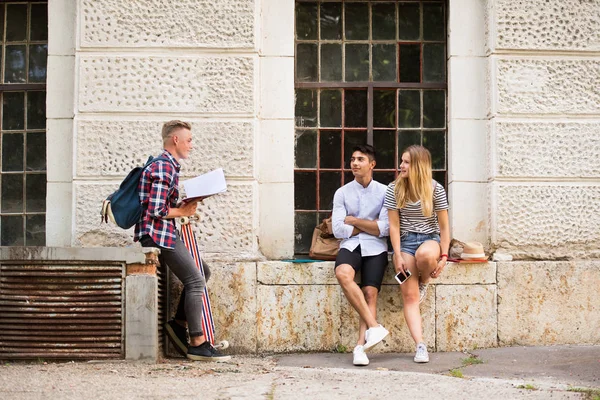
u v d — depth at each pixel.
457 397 6.01
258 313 8.47
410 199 7.99
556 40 8.78
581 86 8.80
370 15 9.19
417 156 7.90
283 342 8.45
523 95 8.73
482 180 8.81
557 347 8.31
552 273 8.58
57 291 7.69
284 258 8.74
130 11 8.69
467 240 8.76
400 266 7.88
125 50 8.67
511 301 8.54
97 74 8.64
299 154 9.09
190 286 7.71
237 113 8.63
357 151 8.27
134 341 7.61
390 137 9.15
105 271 7.67
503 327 8.51
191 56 8.67
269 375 6.99
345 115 9.15
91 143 8.61
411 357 8.09
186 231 7.92
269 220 8.77
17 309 7.66
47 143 8.80
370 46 9.21
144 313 7.63
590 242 8.70
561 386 6.53
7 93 9.16
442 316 8.48
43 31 9.18
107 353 7.62
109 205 7.56
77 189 8.59
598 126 8.77
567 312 8.57
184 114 8.63
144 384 6.41
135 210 7.59
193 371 7.14
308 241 9.02
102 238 8.57
